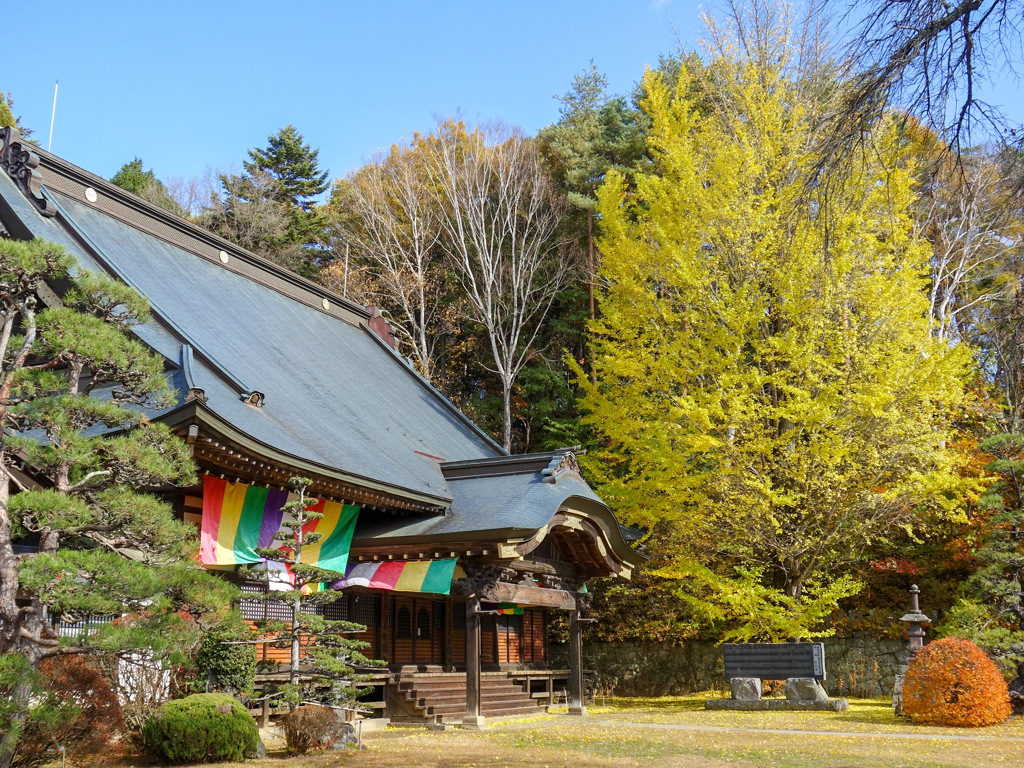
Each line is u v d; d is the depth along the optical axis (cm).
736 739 1591
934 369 2266
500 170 4128
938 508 2562
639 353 2550
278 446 1567
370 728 1777
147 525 1071
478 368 4450
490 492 2088
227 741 1217
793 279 2347
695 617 2800
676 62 4050
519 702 2233
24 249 1050
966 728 1772
